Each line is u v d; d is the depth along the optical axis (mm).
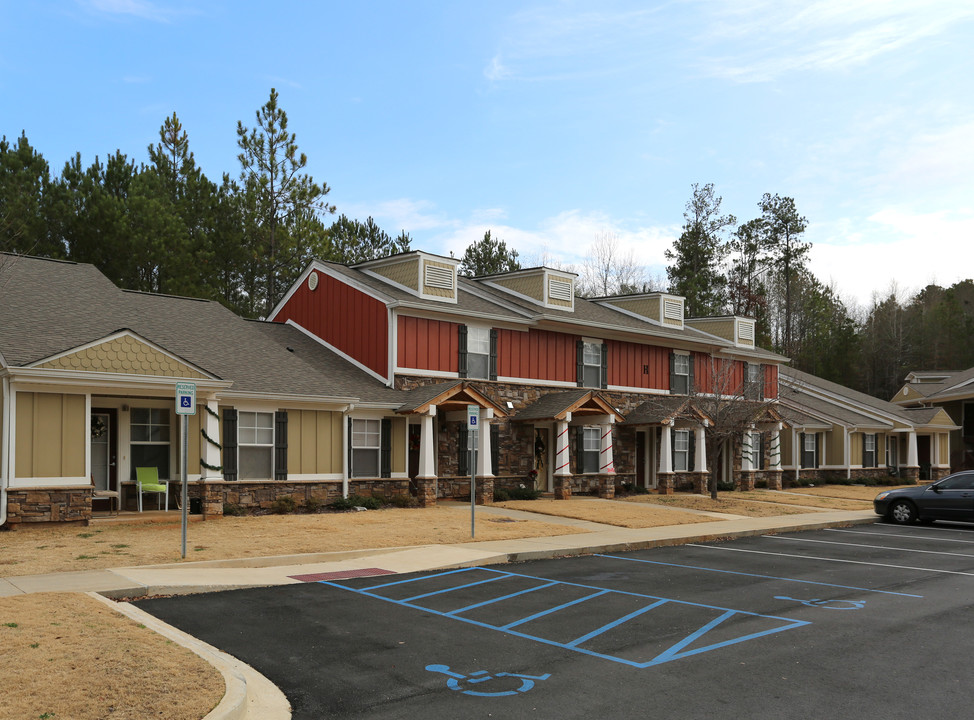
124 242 29859
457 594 11344
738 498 29828
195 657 7258
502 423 26688
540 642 8766
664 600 11211
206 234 34562
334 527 17359
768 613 10445
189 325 22453
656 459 31953
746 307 60844
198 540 14953
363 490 22750
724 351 35312
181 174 36625
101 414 18438
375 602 10656
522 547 15773
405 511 21312
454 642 8695
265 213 36781
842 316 75812
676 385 33219
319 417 21703
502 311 27297
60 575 11375
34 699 5996
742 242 62250
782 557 16016
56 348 16609
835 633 9375
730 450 35500
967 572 14227
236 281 36281
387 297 24312
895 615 10430
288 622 9422
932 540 19578
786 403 41125
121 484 18516
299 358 23672
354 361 25688
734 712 6613
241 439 20266
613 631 9320
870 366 74312
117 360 17047
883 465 43875
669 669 7805
